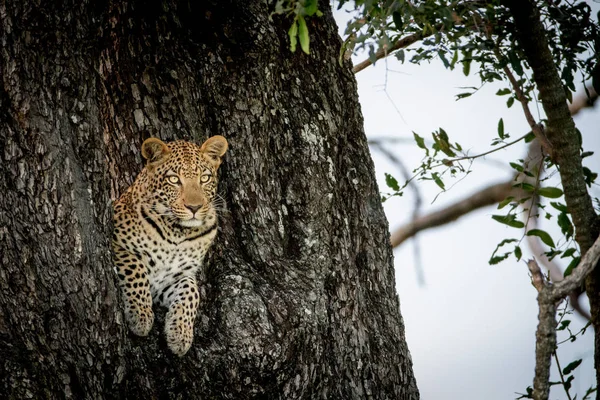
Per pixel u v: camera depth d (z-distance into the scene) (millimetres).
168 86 10688
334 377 10727
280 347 9641
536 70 10633
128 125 10680
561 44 11906
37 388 8789
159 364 9680
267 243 10516
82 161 8984
